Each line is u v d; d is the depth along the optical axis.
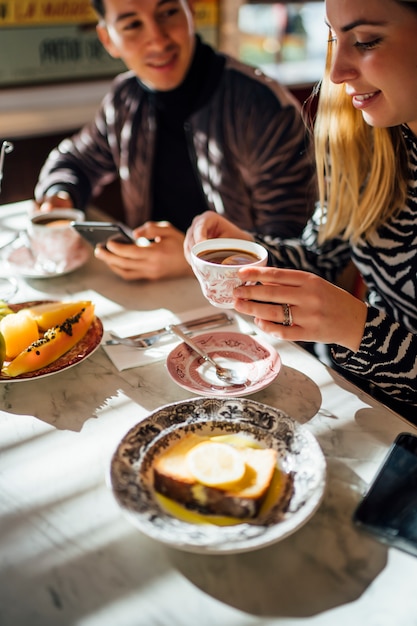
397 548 0.70
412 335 1.01
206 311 1.24
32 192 2.85
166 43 1.76
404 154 1.21
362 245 1.32
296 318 0.97
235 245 1.06
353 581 0.67
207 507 0.73
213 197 1.99
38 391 1.00
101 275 1.43
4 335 1.05
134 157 2.09
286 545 0.72
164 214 2.15
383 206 1.24
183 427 0.83
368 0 0.91
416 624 0.62
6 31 2.64
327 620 0.63
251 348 1.10
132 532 0.74
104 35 1.94
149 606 0.65
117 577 0.68
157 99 1.94
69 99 2.88
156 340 1.13
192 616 0.63
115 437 0.89
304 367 1.06
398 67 0.95
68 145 2.18
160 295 1.32
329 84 1.25
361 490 0.79
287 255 1.40
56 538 0.73
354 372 1.05
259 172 1.88
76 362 1.03
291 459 0.80
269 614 0.63
